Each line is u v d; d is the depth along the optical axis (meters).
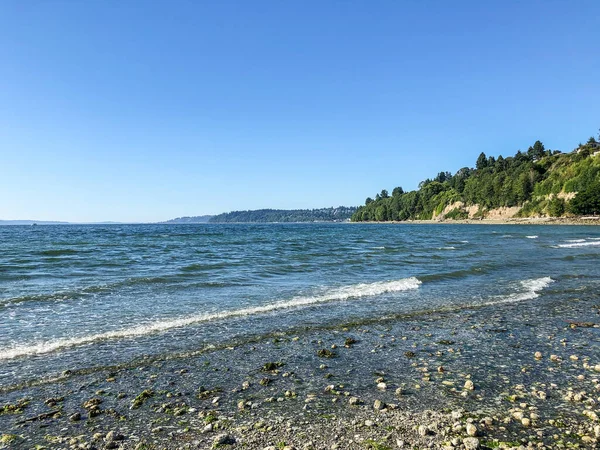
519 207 164.88
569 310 13.59
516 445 5.33
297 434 5.66
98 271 20.83
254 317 12.13
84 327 10.64
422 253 32.66
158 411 6.35
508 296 15.73
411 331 11.03
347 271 21.86
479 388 7.30
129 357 8.66
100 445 5.35
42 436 5.54
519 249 37.19
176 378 7.66
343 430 5.77
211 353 9.03
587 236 61.81
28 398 6.72
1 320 11.16
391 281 18.52
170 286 16.73
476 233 78.25
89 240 50.59
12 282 17.25
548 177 154.25
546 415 6.22
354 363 8.59
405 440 5.47
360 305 13.95
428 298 15.23
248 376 7.82
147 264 24.11
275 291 15.99
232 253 32.31
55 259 26.03
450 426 5.87
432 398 6.88
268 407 6.52
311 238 58.62
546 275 21.14
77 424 5.90
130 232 83.50
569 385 7.43
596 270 22.91
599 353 9.30
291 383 7.52
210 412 6.33
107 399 6.73
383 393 7.09
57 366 8.08
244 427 5.86
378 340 10.21
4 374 7.63
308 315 12.48
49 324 10.85
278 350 9.34
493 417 6.16
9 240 49.41
